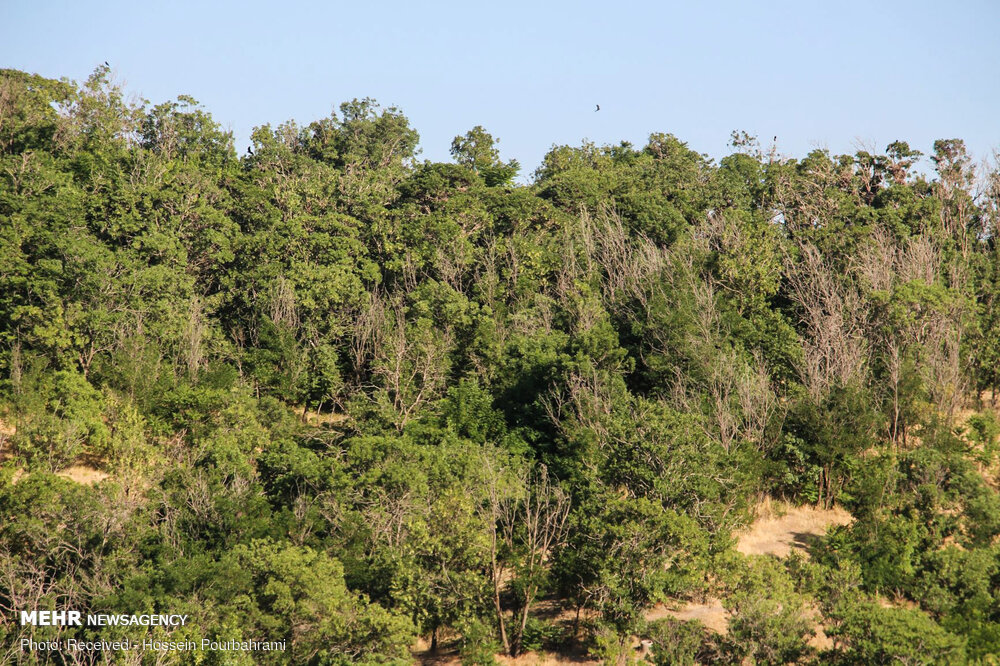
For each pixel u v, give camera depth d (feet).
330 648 160.45
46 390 224.53
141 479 196.34
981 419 242.17
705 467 197.77
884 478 214.07
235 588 165.07
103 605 160.45
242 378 252.42
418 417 234.99
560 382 236.63
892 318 256.93
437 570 171.94
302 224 295.89
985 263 301.22
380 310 266.16
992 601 178.19
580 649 173.37
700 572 178.50
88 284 244.42
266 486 207.82
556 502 193.26
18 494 176.86
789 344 249.75
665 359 242.58
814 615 170.09
